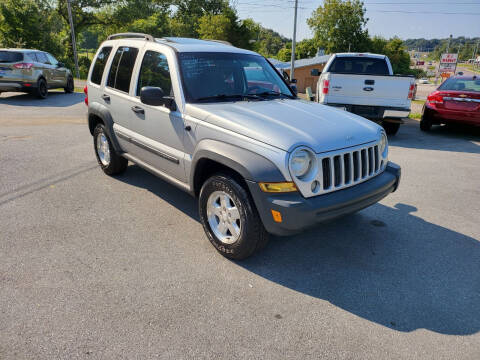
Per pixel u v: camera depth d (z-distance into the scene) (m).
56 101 13.65
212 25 57.88
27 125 9.09
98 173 5.70
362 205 3.24
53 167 5.91
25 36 38.03
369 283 3.15
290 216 2.85
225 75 4.07
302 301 2.88
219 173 3.33
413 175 6.11
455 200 5.04
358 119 3.73
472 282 3.20
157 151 4.09
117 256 3.42
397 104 8.37
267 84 4.39
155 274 3.16
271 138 2.95
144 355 2.30
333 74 8.43
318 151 2.96
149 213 4.36
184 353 2.33
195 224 4.12
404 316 2.74
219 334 2.50
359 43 68.12
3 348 2.31
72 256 3.39
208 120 3.40
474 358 2.37
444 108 9.45
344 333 2.55
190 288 2.99
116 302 2.78
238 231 3.27
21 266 3.20
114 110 4.88
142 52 4.41
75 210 4.37
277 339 2.47
